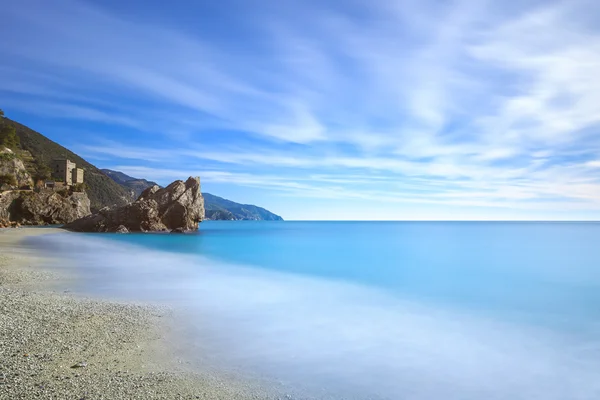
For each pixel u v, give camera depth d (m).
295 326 12.66
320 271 28.20
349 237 79.69
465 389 8.41
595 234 95.31
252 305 15.57
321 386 8.17
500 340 12.10
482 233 104.50
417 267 31.31
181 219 79.62
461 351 10.84
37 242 45.34
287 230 125.75
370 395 7.89
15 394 6.66
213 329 11.84
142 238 61.78
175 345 10.13
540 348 11.39
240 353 9.86
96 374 7.86
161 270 25.62
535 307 17.14
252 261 33.97
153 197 79.12
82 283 19.03
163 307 14.36
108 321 11.86
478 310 16.41
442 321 14.38
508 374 9.32
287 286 21.16
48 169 141.88
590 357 10.59
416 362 9.88
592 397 8.21
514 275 27.25
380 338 11.78
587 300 18.77
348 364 9.51
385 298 18.58
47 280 19.19
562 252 45.28
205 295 17.25
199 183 84.81
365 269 29.66
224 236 75.81
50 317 11.84
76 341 9.83
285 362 9.43
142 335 10.75
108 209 78.31
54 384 7.21
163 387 7.50
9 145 140.88
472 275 27.00
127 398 6.86
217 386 7.79
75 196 115.81
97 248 41.00
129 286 18.72
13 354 8.61
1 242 42.50
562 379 9.10
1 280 18.22
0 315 11.59
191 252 41.22
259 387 7.91
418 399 7.83
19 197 101.94
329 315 14.52
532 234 99.69
